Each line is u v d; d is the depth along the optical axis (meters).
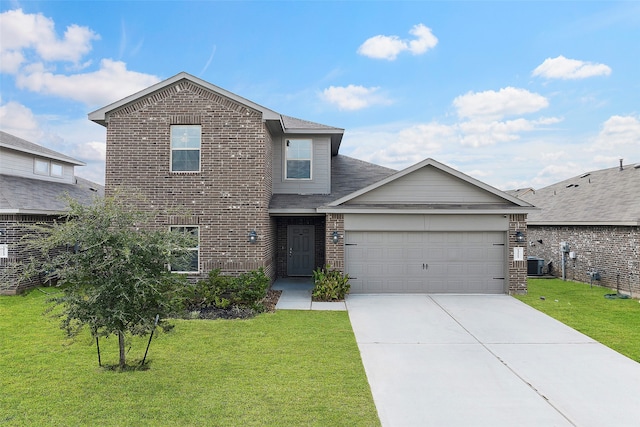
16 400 5.27
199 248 12.43
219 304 10.65
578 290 14.18
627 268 13.73
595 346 7.93
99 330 7.99
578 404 5.49
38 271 6.31
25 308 10.56
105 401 5.27
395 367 6.77
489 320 9.81
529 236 20.66
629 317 10.18
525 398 5.67
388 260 13.13
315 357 7.07
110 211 6.28
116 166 12.48
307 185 15.02
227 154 12.48
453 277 13.09
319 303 11.66
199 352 7.24
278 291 13.48
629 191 15.84
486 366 6.86
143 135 12.50
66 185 20.67
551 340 8.30
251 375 6.21
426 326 9.26
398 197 13.39
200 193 12.45
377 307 11.14
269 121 12.75
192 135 12.59
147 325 6.18
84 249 6.03
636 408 5.39
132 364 6.59
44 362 6.65
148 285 5.95
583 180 20.59
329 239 13.02
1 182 15.47
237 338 8.12
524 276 12.87
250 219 12.45
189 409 5.09
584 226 16.12
